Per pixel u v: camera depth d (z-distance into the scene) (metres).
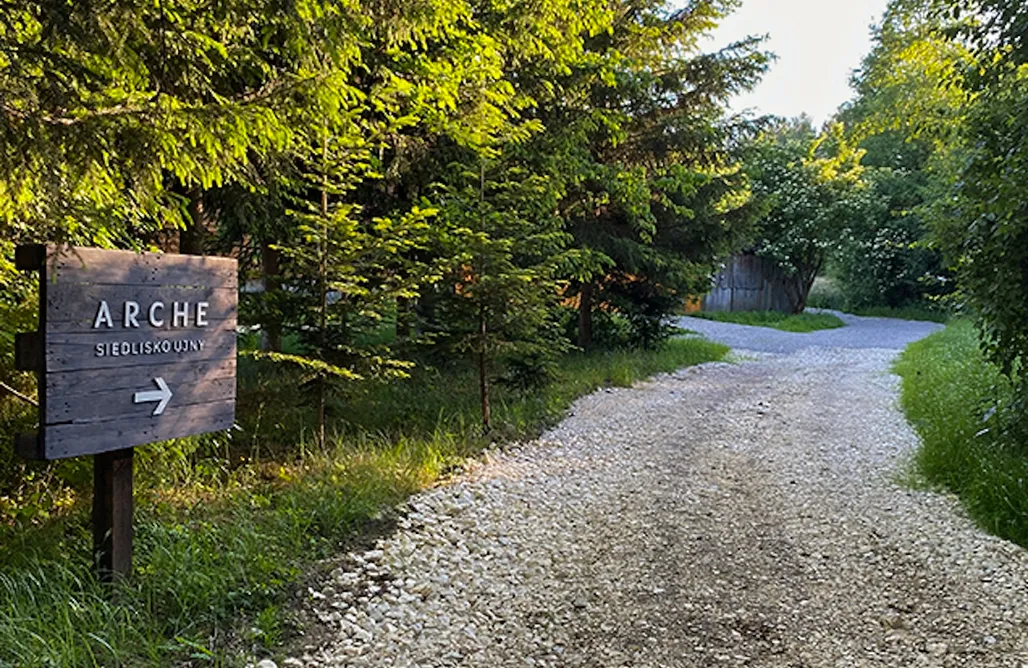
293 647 3.25
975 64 7.17
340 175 6.00
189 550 3.83
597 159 12.31
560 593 4.24
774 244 28.11
